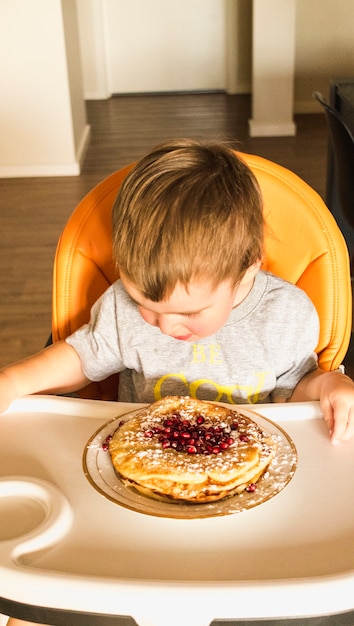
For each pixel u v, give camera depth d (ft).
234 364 3.54
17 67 15.31
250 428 2.82
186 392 3.58
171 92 23.94
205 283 2.73
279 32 17.74
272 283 3.56
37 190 15.07
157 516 2.42
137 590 2.10
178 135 18.78
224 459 2.60
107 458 2.76
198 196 2.74
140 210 2.76
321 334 3.89
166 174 2.81
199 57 23.53
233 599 2.08
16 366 3.41
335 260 3.87
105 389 4.07
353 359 4.05
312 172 15.51
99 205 3.95
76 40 17.38
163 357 3.57
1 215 13.70
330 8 20.56
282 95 18.29
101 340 3.62
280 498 2.57
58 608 2.15
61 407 3.19
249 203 2.91
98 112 21.90
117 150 17.66
